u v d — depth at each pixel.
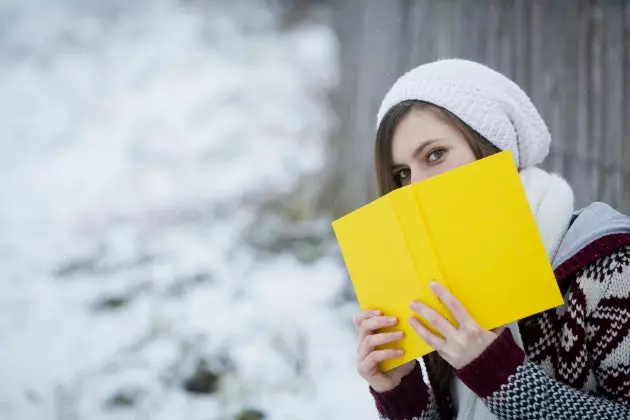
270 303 5.03
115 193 8.46
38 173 9.30
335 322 4.66
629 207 3.40
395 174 1.73
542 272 1.38
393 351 1.48
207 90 10.59
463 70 1.64
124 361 4.40
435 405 1.69
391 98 1.68
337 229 1.59
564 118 3.74
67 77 11.71
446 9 4.77
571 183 3.64
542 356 1.51
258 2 12.53
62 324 5.21
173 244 6.63
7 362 4.64
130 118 10.38
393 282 1.48
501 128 1.62
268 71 10.74
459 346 1.37
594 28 3.65
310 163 8.00
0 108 11.08
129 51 12.24
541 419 1.36
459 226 1.41
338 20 6.25
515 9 4.13
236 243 6.32
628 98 3.45
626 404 1.40
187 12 13.09
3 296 5.88
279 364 4.16
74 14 13.40
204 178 8.39
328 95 9.01
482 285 1.40
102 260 6.51
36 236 7.47
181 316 4.93
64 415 3.93
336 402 3.79
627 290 1.41
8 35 12.89
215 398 3.96
